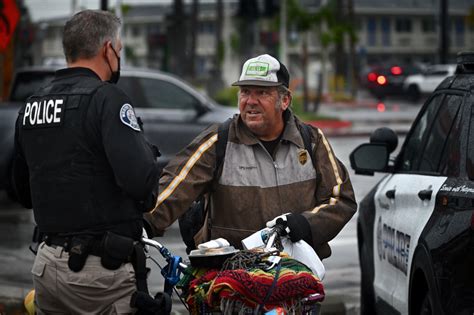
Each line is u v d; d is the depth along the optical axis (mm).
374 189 10734
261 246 6781
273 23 70188
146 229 7062
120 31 6512
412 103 64062
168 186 7145
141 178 6102
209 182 7262
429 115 9500
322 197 7281
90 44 6363
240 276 6055
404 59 115688
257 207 7215
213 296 6199
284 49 67562
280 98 7180
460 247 7293
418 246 8117
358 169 10055
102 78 6453
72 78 6348
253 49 66750
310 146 7305
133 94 21109
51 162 6242
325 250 7391
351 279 13422
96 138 6160
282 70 7191
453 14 111062
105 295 6262
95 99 6188
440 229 7699
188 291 6641
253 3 46969
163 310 6352
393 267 9430
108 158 6113
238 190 7219
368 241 10703
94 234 6203
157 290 12523
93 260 6207
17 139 6594
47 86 6418
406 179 9359
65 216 6219
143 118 21016
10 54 28312
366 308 10844
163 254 6562
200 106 21562
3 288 12766
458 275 7293
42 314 6562
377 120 46281
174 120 21266
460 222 7406
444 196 7898
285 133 7242
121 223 6258
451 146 8312
